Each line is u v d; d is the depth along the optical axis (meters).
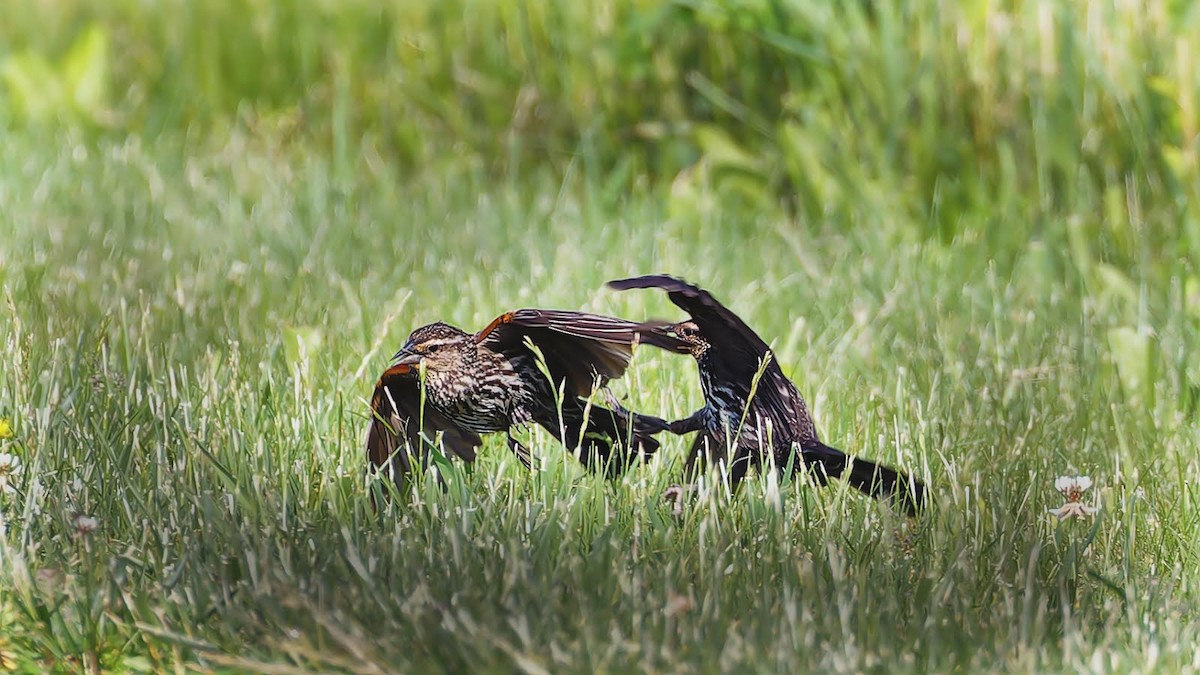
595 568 7.38
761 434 8.26
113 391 9.38
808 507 8.14
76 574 7.50
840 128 14.73
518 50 17.61
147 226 14.66
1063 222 12.97
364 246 14.08
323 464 8.53
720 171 15.48
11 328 10.37
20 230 14.28
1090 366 10.44
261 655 6.93
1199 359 10.55
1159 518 8.27
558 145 16.86
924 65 14.31
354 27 19.27
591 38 16.88
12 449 8.77
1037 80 13.86
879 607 7.18
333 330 11.19
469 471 8.58
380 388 8.23
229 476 8.14
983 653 6.91
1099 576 7.41
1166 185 12.92
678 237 14.35
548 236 14.32
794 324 11.41
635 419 8.42
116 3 22.17
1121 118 13.28
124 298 11.52
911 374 10.34
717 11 15.45
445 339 8.32
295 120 18.50
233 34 20.16
